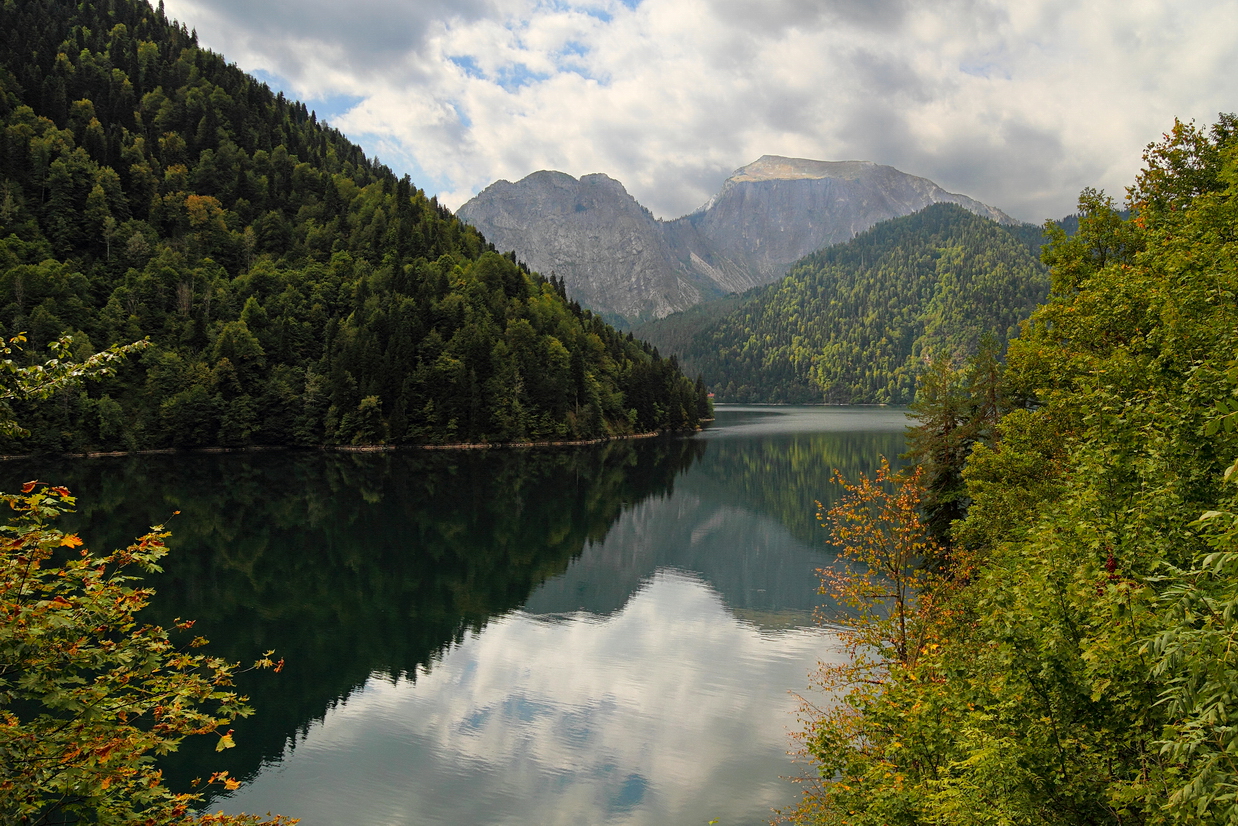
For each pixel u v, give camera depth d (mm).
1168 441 14867
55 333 137125
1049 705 13586
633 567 68125
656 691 40625
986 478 37062
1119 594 11898
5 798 9852
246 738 35781
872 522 29531
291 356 163500
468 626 52000
